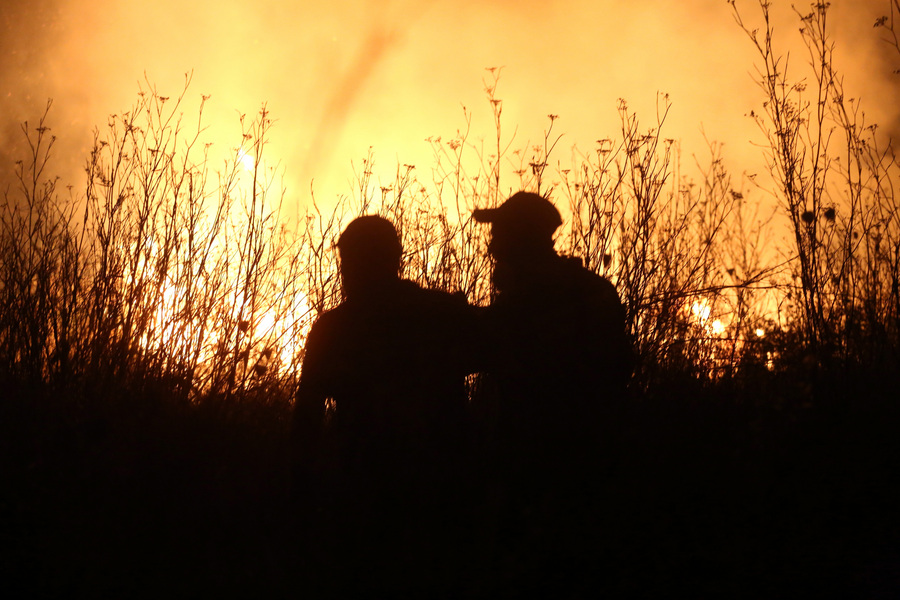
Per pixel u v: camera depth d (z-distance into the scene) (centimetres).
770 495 214
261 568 194
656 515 208
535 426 231
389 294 229
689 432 235
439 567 196
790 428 236
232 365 287
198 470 228
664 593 187
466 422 232
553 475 222
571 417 233
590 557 197
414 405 224
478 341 233
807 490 214
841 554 195
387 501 217
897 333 280
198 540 204
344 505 214
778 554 198
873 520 204
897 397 251
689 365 278
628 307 281
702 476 218
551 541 201
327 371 226
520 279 246
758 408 243
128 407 255
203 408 257
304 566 196
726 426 239
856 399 254
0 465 221
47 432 238
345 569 195
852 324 284
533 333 238
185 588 188
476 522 208
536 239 251
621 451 227
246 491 226
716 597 186
